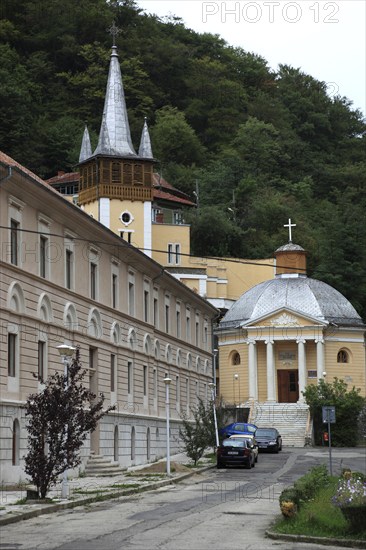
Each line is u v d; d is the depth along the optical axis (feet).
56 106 581.94
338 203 626.64
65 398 137.18
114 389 216.33
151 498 148.15
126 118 399.65
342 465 239.50
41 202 174.50
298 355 398.21
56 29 615.57
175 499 146.20
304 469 227.81
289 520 105.40
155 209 485.56
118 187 388.57
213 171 594.24
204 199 573.74
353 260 517.14
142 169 393.29
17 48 607.37
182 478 193.06
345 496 99.81
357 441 359.05
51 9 620.49
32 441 136.36
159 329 258.57
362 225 536.83
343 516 103.40
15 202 163.84
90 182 394.11
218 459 229.25
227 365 414.21
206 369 318.65
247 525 109.09
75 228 193.26
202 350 312.71
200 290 430.20
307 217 586.04
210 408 276.41
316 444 360.28
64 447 136.56
